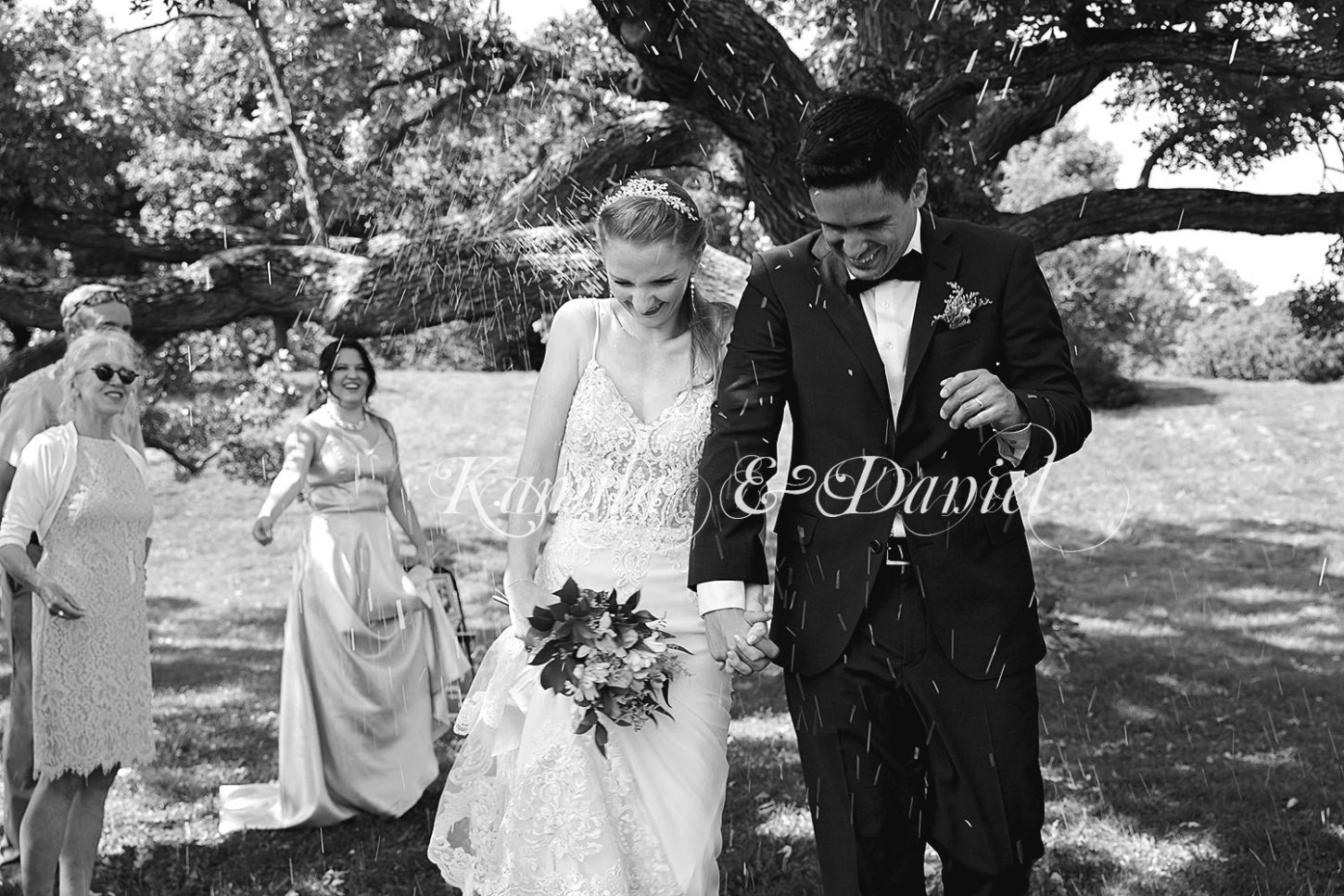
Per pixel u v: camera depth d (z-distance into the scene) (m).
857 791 2.70
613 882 2.82
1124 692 6.77
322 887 3.98
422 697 4.90
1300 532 12.69
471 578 11.05
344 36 7.41
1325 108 6.12
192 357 8.33
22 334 6.94
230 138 7.50
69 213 7.28
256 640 8.97
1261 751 5.51
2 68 6.93
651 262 2.84
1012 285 2.63
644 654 2.82
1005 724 2.62
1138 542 12.28
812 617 2.71
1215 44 5.18
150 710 3.79
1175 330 24.86
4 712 6.29
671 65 4.88
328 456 4.97
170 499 14.68
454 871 3.16
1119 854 4.14
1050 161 16.45
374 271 5.97
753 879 3.93
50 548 3.58
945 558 2.62
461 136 7.82
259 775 5.32
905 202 2.48
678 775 2.96
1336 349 23.23
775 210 5.27
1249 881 3.88
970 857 2.66
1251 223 6.00
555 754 2.90
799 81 4.96
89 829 3.65
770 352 2.77
